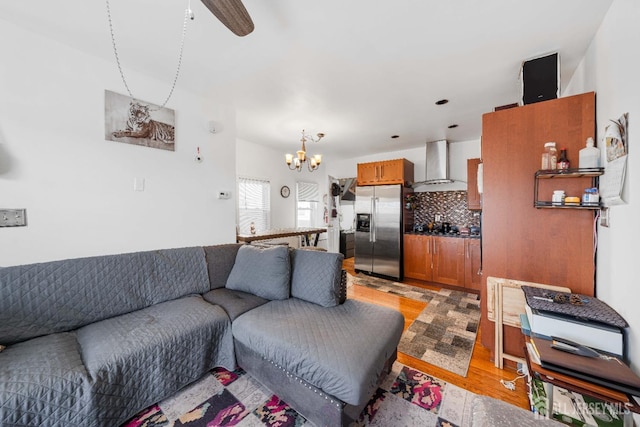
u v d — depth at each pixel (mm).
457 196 4285
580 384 1088
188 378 1588
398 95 2555
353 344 1389
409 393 1599
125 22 1579
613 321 1262
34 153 1697
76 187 1867
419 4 1409
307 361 1308
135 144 2154
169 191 2379
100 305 1675
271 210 4902
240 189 4348
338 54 1890
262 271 2152
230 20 1160
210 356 1713
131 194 2141
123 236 2100
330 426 1243
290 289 2135
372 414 1429
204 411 1438
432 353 2059
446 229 4168
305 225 5734
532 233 1817
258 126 3520
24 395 1038
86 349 1355
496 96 2566
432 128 3572
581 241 1674
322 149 4855
